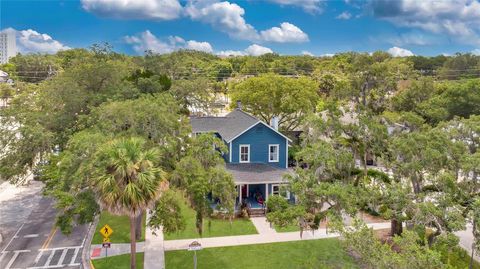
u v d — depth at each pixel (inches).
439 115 2063.2
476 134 991.0
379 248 517.0
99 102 1316.4
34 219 1111.0
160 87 1718.8
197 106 2449.6
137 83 1684.3
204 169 868.6
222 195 853.2
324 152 888.3
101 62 1540.4
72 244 946.7
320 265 771.4
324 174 920.9
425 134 877.2
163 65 3998.5
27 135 1114.7
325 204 1201.4
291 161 1561.3
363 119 971.3
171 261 839.1
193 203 854.5
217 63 5595.5
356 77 2940.5
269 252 884.6
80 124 1193.4
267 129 1314.0
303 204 824.3
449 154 844.6
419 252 481.7
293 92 1845.5
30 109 1375.5
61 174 814.5
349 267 733.3
